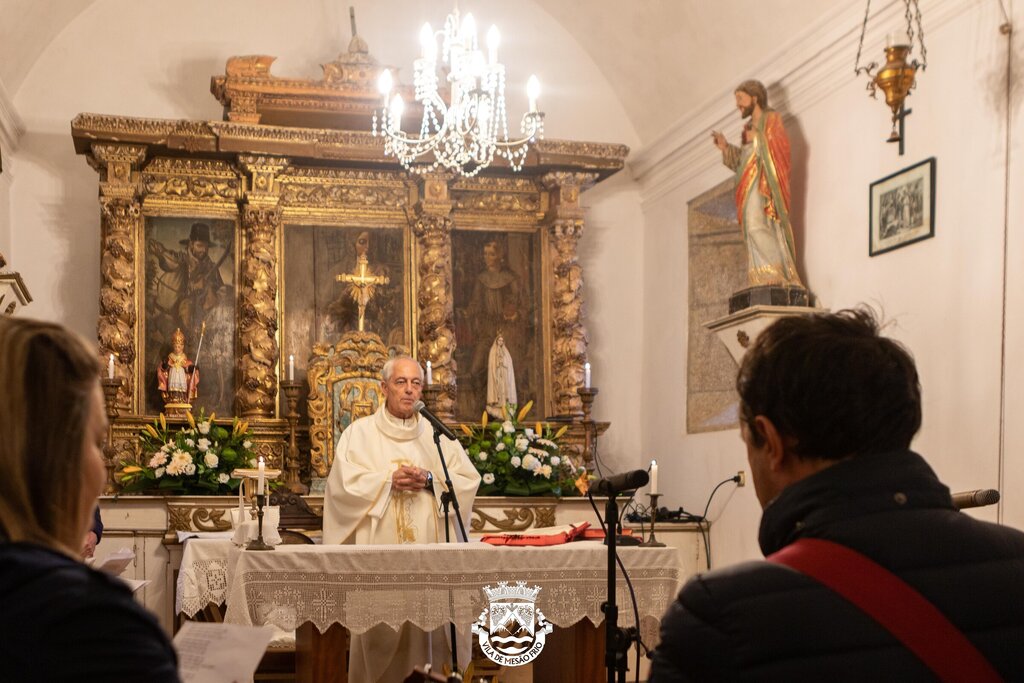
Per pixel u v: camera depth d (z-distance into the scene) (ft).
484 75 24.56
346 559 15.28
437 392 30.76
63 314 30.83
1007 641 4.87
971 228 20.42
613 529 12.15
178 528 26.40
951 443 20.57
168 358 30.22
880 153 23.35
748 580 4.98
